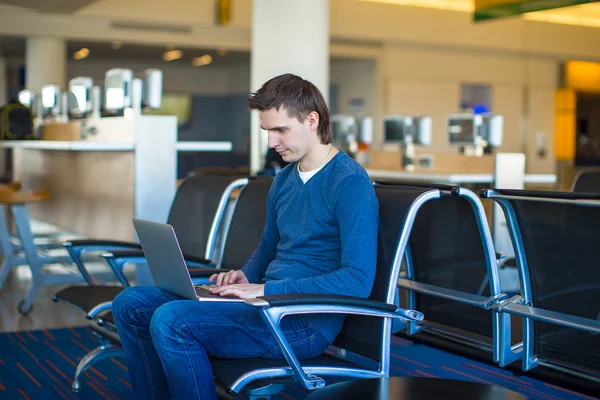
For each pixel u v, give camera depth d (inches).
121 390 129.4
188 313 82.4
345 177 85.2
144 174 189.0
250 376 78.5
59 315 190.2
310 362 83.0
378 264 85.9
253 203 114.8
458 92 586.9
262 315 75.9
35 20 497.7
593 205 72.1
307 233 88.2
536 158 598.2
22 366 144.3
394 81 572.1
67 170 248.1
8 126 271.9
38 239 262.4
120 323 92.2
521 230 83.1
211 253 122.7
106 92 210.5
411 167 292.5
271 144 88.4
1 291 220.5
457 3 584.1
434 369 142.1
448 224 94.2
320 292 81.0
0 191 191.9
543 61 600.4
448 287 96.3
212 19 529.7
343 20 549.0
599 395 80.2
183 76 764.6
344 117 347.9
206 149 195.6
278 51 254.7
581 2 295.9
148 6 515.8
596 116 616.4
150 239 88.0
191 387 81.6
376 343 84.4
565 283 80.7
